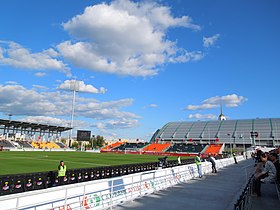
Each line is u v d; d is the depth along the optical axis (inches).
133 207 397.1
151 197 476.4
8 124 3120.1
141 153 3344.0
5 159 1503.4
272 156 432.5
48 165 1176.2
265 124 4315.9
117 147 4121.6
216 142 4192.9
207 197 478.0
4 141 3129.9
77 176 666.2
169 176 633.6
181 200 450.6
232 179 751.1
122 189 454.3
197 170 844.0
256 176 433.1
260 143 3976.4
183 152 3341.5
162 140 4859.7
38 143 3555.6
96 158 1883.6
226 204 421.7
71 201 371.6
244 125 4483.3
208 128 4753.9
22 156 1825.8
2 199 230.4
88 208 376.5
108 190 425.1
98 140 5497.1
